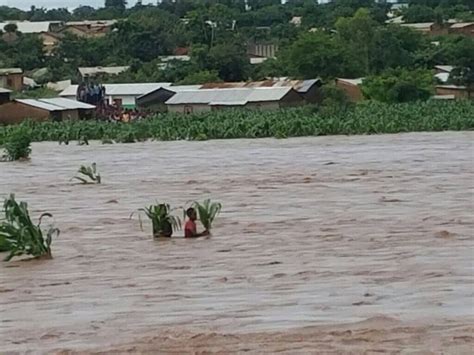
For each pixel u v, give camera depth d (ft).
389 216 82.94
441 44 359.46
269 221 82.48
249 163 148.15
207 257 65.72
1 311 51.16
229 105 291.58
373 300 49.16
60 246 73.15
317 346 40.11
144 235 77.05
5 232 68.80
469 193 98.78
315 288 53.01
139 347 41.47
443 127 221.05
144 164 153.48
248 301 50.39
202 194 106.22
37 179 133.59
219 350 40.11
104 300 52.80
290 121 223.51
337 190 105.70
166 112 292.61
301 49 322.14
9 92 301.02
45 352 41.75
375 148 171.94
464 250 64.08
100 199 104.83
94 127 241.14
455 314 45.32
